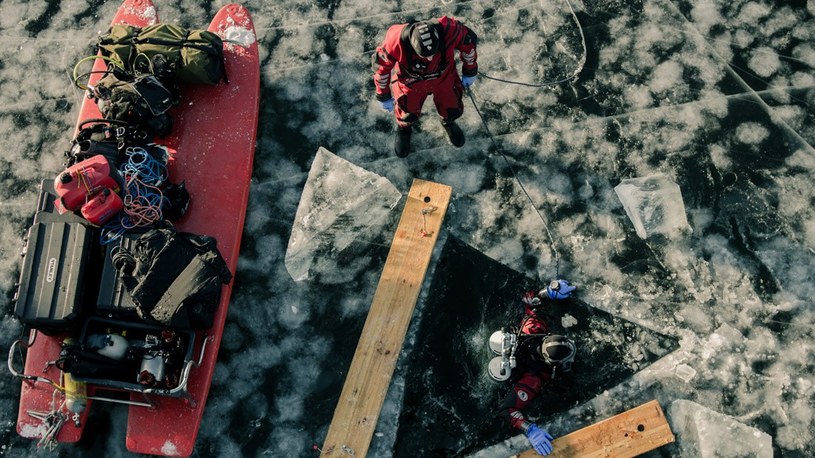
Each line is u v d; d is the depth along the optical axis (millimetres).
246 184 4578
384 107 4359
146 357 3930
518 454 4246
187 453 4137
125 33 4523
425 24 3703
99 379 3941
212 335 4289
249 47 4840
